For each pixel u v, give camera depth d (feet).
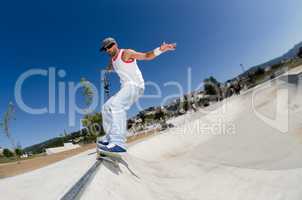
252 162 28.25
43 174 16.15
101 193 13.30
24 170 54.80
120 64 17.20
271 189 20.18
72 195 10.66
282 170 23.26
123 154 25.39
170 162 34.99
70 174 15.64
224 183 22.82
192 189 22.06
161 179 24.36
